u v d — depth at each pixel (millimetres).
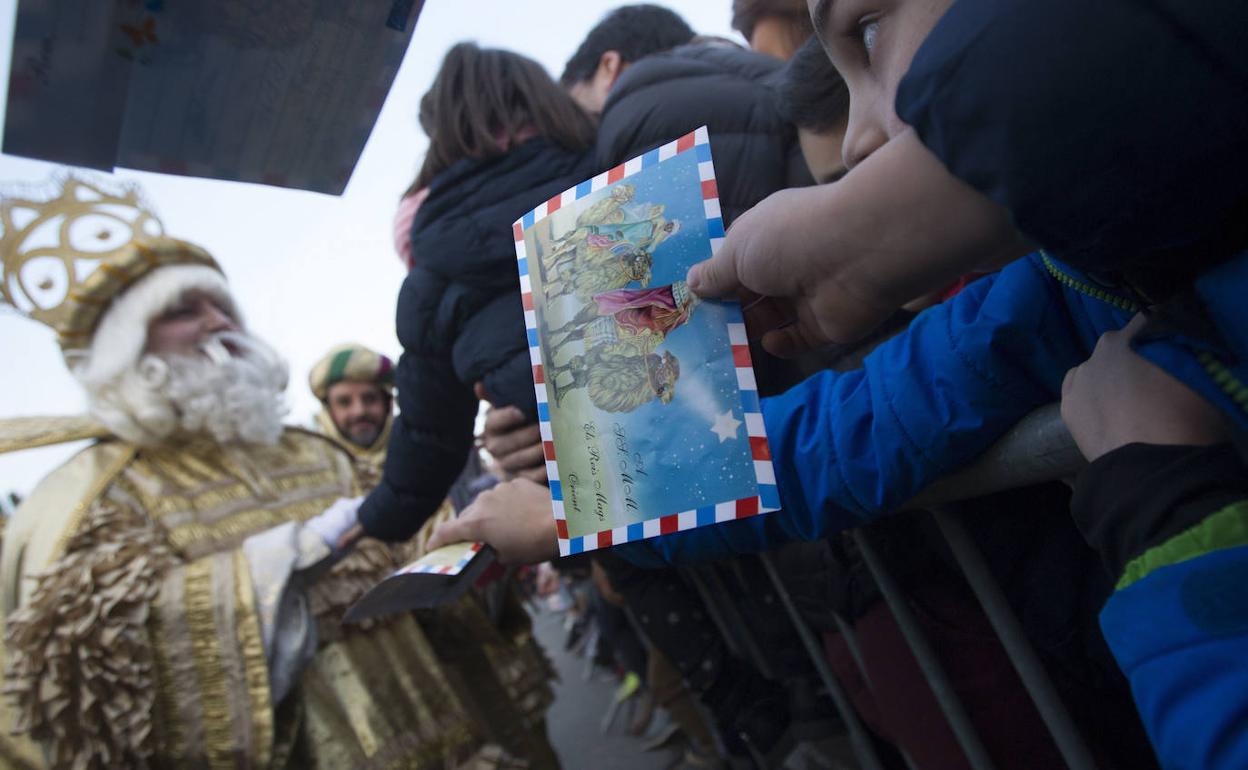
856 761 1304
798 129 954
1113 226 321
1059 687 772
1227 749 332
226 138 758
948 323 670
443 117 1275
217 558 1722
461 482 2277
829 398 760
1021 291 613
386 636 1883
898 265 392
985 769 820
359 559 1914
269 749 1593
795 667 1434
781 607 1437
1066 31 290
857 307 427
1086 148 298
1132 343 397
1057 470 580
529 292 597
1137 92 286
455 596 1054
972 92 313
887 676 951
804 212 418
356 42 725
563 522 579
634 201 559
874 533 863
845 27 432
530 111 1264
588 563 1704
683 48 1247
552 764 2184
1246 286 330
